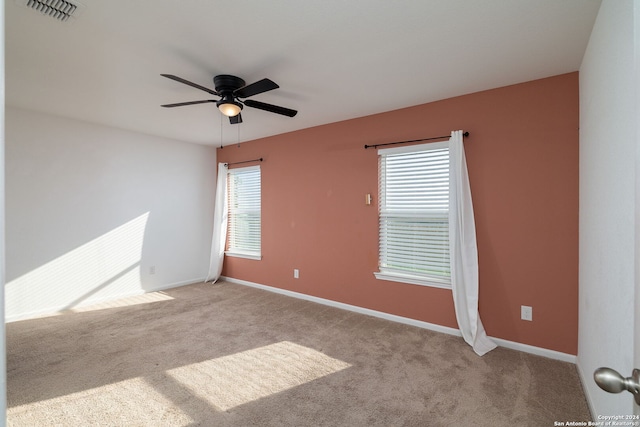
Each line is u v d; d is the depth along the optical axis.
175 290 4.70
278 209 4.55
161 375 2.29
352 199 3.77
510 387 2.12
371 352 2.66
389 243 3.51
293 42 2.07
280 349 2.72
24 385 2.15
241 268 5.09
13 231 3.42
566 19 1.81
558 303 2.53
